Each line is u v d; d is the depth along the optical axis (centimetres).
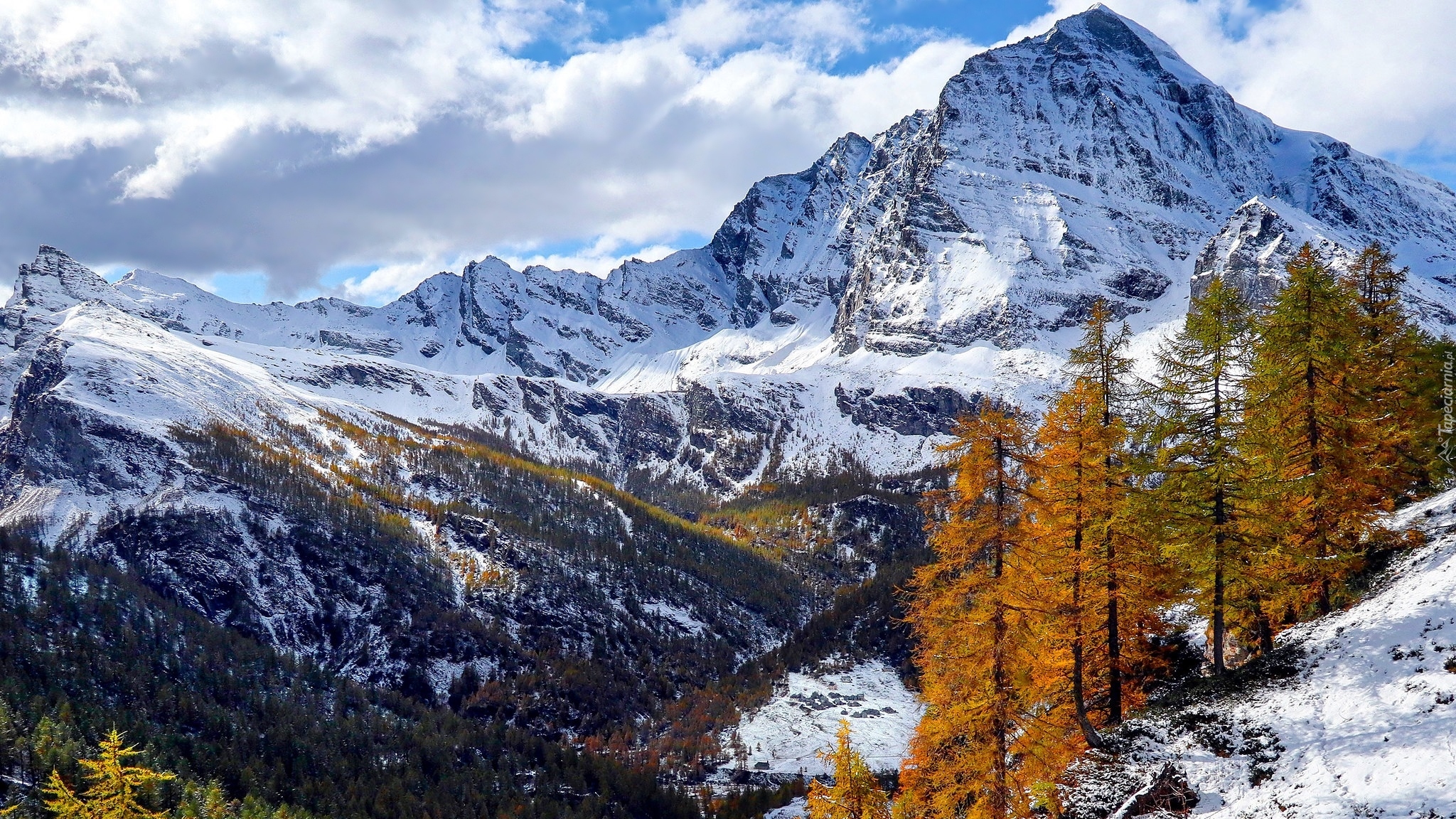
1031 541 3016
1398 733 2478
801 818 14725
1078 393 3125
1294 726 2767
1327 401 3422
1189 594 3447
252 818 12612
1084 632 3253
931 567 3173
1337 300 3453
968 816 3083
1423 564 3238
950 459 3130
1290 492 3353
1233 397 3278
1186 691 3422
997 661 2969
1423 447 4028
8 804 12431
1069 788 3122
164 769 14612
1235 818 2564
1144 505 3111
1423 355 4009
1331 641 3088
